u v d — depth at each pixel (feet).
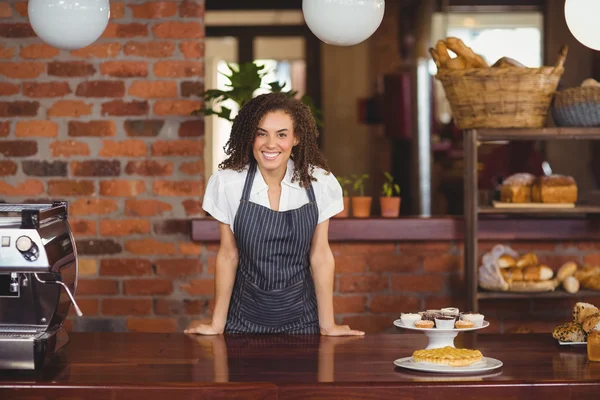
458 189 25.16
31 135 13.80
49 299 8.25
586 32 10.64
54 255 7.94
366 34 9.87
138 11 13.73
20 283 8.21
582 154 24.75
